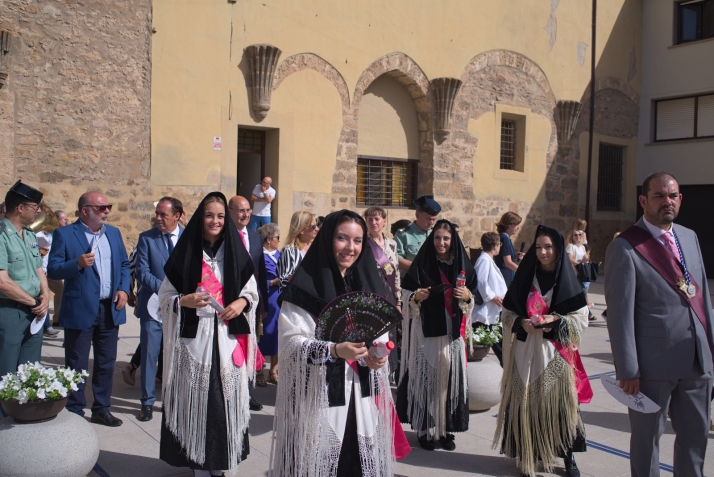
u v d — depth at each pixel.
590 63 18.61
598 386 7.13
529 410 4.47
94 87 11.10
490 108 16.58
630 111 19.75
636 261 3.85
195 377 3.95
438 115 15.44
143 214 11.65
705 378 3.82
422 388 5.05
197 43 12.06
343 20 13.90
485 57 16.38
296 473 3.13
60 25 10.77
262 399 6.20
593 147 18.86
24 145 10.54
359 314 3.13
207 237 4.21
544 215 17.89
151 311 5.39
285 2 13.02
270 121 12.95
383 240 6.54
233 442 3.98
